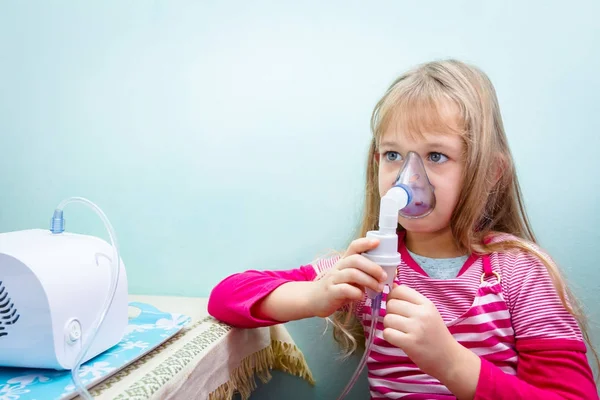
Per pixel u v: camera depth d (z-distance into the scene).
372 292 0.58
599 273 0.82
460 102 0.69
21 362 0.52
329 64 0.89
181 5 0.94
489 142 0.71
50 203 1.02
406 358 0.74
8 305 0.52
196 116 0.95
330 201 0.90
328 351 0.91
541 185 0.84
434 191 0.68
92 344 0.56
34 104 1.02
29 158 1.02
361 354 0.90
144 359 0.59
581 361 0.62
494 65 0.84
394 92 0.73
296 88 0.90
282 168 0.92
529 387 0.57
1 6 1.02
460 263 0.76
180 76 0.95
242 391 0.75
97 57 0.98
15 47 1.02
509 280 0.70
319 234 0.91
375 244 0.57
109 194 0.99
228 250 0.95
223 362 0.67
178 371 0.54
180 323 0.71
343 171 0.89
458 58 0.85
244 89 0.93
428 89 0.69
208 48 0.94
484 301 0.69
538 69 0.83
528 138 0.84
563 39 0.82
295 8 0.90
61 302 0.52
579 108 0.82
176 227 0.97
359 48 0.88
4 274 0.51
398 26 0.86
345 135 0.89
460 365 0.56
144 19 0.96
